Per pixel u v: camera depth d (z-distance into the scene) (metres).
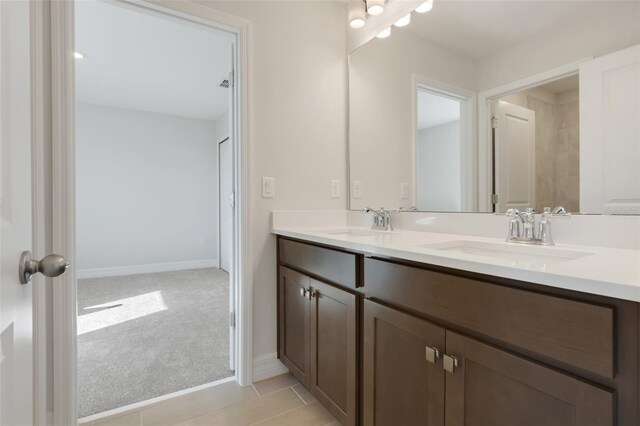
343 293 1.28
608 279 0.59
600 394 0.60
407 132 1.74
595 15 1.07
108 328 2.51
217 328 2.53
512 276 0.73
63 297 1.28
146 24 2.39
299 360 1.61
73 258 1.31
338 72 2.08
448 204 1.55
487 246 1.24
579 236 1.10
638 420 0.56
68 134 1.29
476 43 1.43
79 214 4.22
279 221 1.83
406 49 1.74
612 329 0.59
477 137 1.43
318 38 2.00
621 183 1.01
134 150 4.54
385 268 1.09
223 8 1.66
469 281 0.83
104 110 4.34
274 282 1.84
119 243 4.46
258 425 1.42
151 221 4.66
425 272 0.95
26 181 0.62
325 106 2.02
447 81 1.55
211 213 5.08
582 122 1.10
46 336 1.25
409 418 1.01
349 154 2.09
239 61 1.72
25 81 0.62
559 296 0.67
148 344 2.23
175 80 3.44
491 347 0.78
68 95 1.29
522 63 1.27
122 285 3.86
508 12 1.32
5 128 0.53
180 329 2.50
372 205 1.94
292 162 1.89
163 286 3.83
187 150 4.90
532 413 0.70
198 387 1.71
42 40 1.24
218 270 4.82
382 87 1.88
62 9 1.28
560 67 1.16
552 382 0.67
